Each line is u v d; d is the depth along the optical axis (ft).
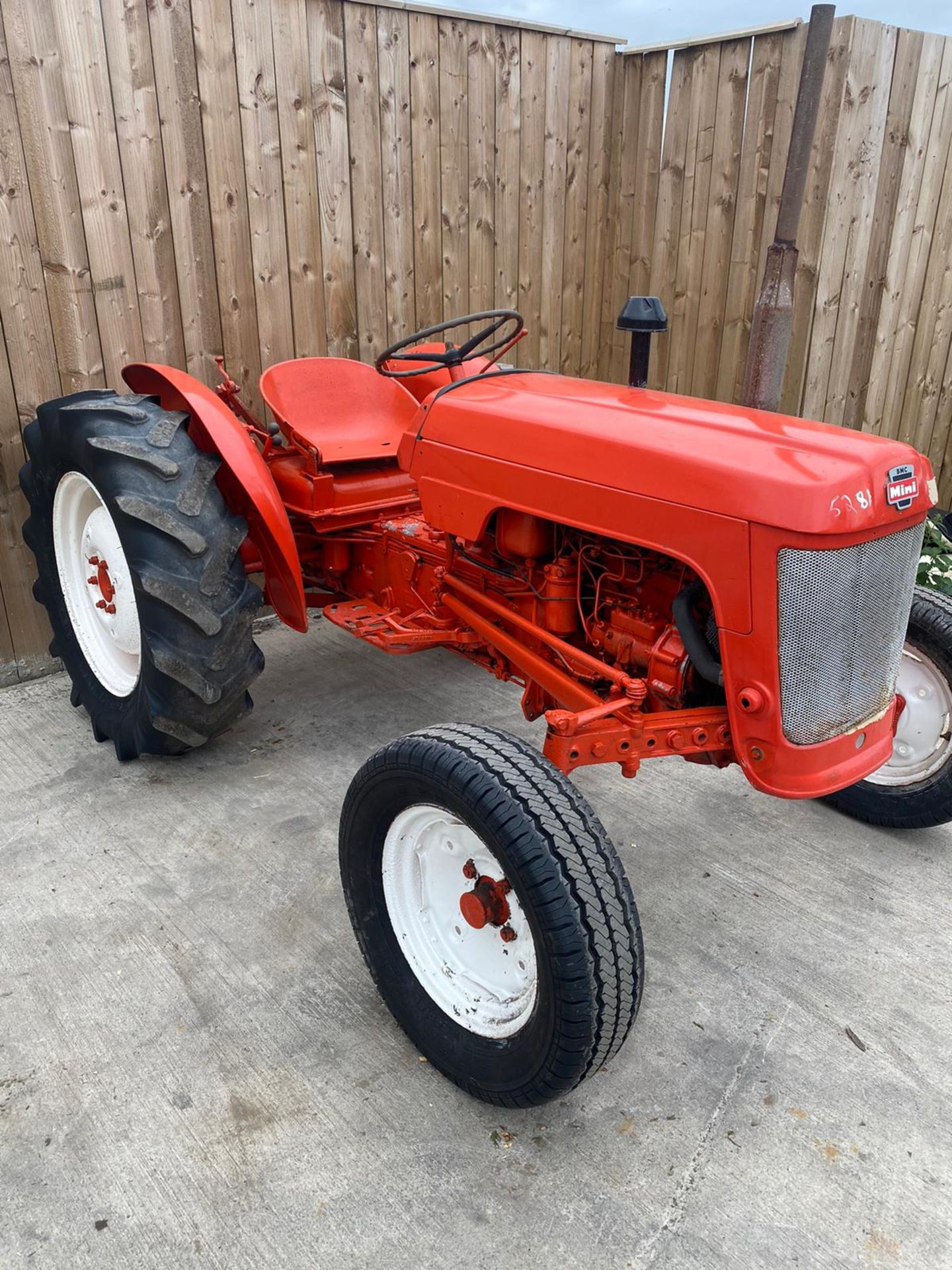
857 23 12.72
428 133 13.53
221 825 9.04
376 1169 5.68
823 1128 5.98
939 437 17.84
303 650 13.08
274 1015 6.84
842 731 6.44
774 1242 5.26
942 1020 6.84
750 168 14.23
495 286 15.19
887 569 6.29
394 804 6.21
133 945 7.48
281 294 12.78
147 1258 5.16
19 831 8.88
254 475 9.05
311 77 12.16
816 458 5.88
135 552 8.50
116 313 11.41
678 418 6.73
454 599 8.93
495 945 6.08
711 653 6.64
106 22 10.43
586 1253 5.20
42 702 11.53
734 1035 6.70
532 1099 5.63
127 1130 5.90
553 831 5.28
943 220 15.47
